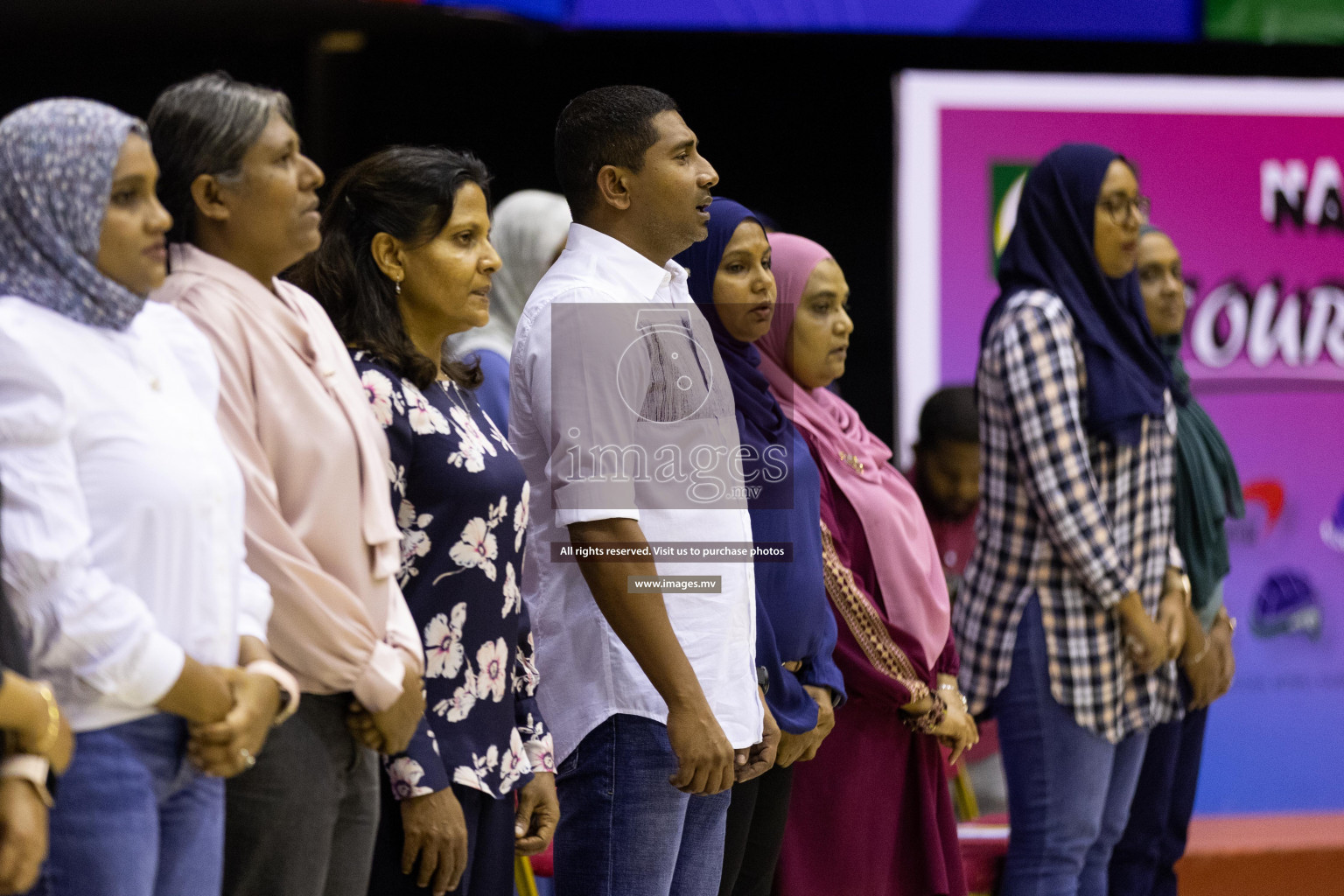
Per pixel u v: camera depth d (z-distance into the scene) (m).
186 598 4.67
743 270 7.18
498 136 12.88
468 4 11.45
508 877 5.75
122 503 4.56
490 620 5.70
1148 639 8.60
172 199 5.25
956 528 10.74
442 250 5.84
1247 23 12.39
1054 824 8.60
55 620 4.37
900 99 12.79
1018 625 8.70
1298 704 12.87
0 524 4.37
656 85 12.97
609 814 6.13
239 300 5.21
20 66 12.45
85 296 4.62
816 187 13.13
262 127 5.23
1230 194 12.99
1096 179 9.00
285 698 4.90
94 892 4.43
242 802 5.02
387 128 12.75
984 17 12.14
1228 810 12.73
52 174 4.59
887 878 7.71
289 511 5.12
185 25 11.95
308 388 5.18
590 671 6.21
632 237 6.47
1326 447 13.02
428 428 5.60
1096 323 8.89
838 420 8.15
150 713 4.61
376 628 5.20
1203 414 10.16
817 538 7.18
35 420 4.41
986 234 12.87
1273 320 13.02
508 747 5.75
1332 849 11.32
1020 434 8.66
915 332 12.84
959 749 8.03
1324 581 12.95
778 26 11.95
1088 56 13.31
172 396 4.80
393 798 5.48
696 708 5.89
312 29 12.09
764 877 7.16
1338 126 13.09
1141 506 8.87
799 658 7.08
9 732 4.15
